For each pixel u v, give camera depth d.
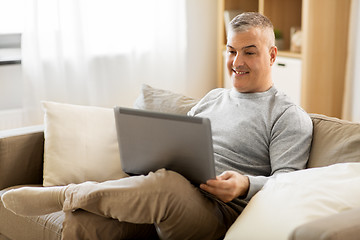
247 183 1.63
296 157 1.73
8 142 2.11
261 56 1.88
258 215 1.46
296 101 3.66
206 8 4.18
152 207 1.51
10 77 3.39
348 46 3.72
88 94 3.60
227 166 1.86
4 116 3.37
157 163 1.62
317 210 1.38
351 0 3.64
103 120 2.21
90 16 3.52
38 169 2.21
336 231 1.13
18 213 1.71
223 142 1.89
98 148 2.14
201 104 2.08
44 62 3.40
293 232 1.18
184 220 1.56
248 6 4.11
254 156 1.84
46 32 3.36
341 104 3.80
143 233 1.73
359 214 1.23
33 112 3.39
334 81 3.72
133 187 1.51
